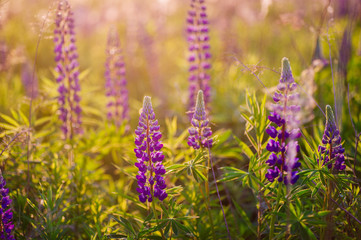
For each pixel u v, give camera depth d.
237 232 1.16
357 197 1.05
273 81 1.25
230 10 2.28
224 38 2.08
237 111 1.55
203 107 1.02
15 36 1.99
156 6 2.61
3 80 1.82
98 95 1.89
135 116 1.82
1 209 0.98
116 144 1.42
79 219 1.19
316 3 1.93
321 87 1.43
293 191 1.01
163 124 1.57
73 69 1.35
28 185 1.18
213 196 1.29
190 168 1.01
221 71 1.84
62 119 1.35
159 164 1.00
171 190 1.03
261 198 1.07
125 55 2.28
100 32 2.72
